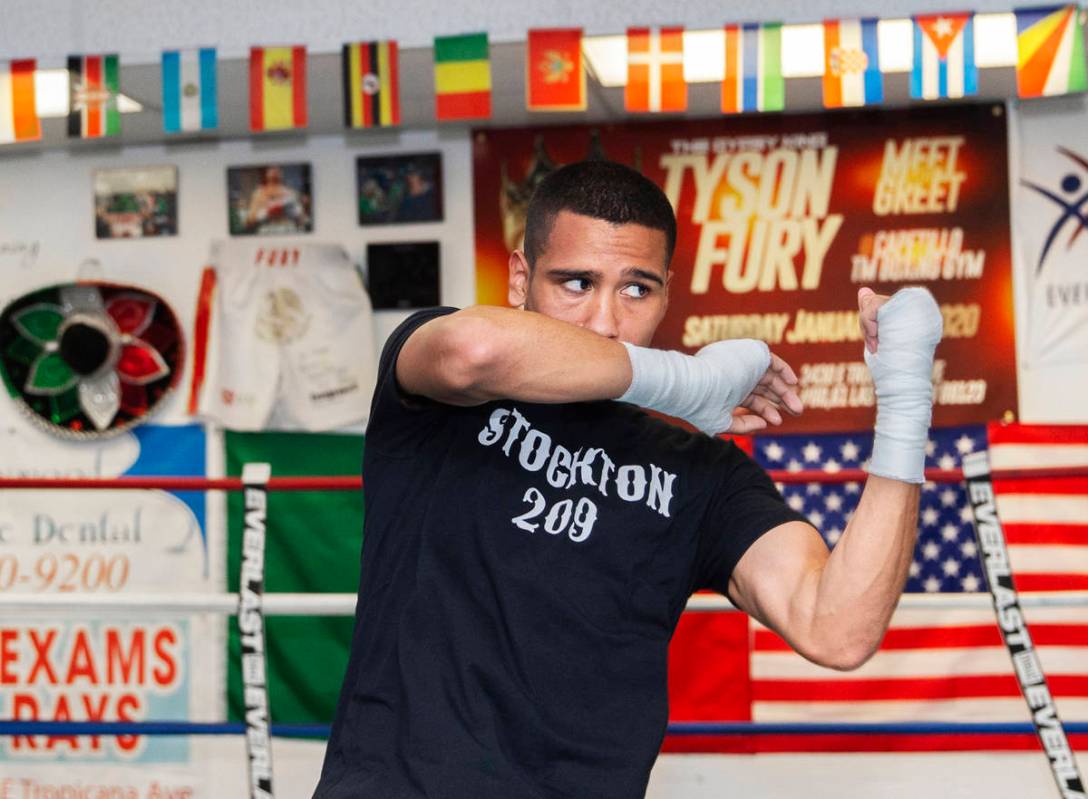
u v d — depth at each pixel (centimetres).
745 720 394
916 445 113
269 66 330
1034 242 399
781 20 342
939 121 398
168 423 420
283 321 412
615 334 124
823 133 402
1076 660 385
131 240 424
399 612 120
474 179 413
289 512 407
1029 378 399
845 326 400
